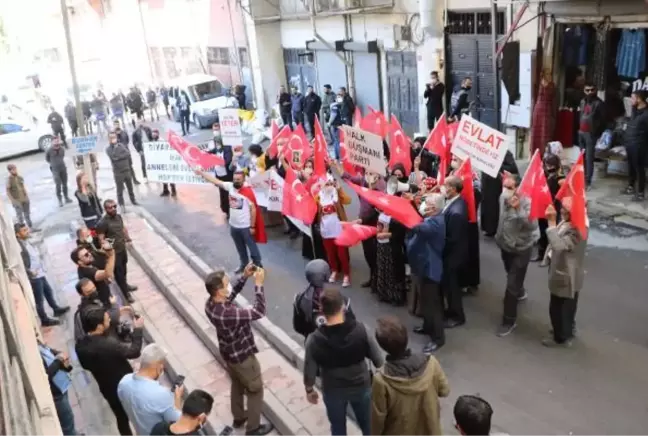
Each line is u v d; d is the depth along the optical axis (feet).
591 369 21.67
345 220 31.04
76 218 50.24
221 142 43.75
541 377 21.58
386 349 13.21
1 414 6.68
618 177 39.34
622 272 28.14
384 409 13.21
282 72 78.69
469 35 48.49
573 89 41.37
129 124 90.27
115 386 19.04
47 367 19.49
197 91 83.71
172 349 26.76
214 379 24.03
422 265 23.06
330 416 16.20
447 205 24.03
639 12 34.99
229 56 89.30
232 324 18.47
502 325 24.75
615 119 39.63
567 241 21.27
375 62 60.49
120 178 48.70
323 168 30.01
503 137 26.05
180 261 36.52
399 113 59.47
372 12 58.65
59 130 77.20
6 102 114.73
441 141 30.45
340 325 15.28
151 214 47.42
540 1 38.88
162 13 107.14
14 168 47.09
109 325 19.44
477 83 49.06
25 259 30.40
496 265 30.63
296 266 34.12
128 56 123.65
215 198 50.55
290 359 24.59
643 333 23.41
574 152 41.34
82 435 21.34
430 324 23.89
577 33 39.58
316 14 64.44
